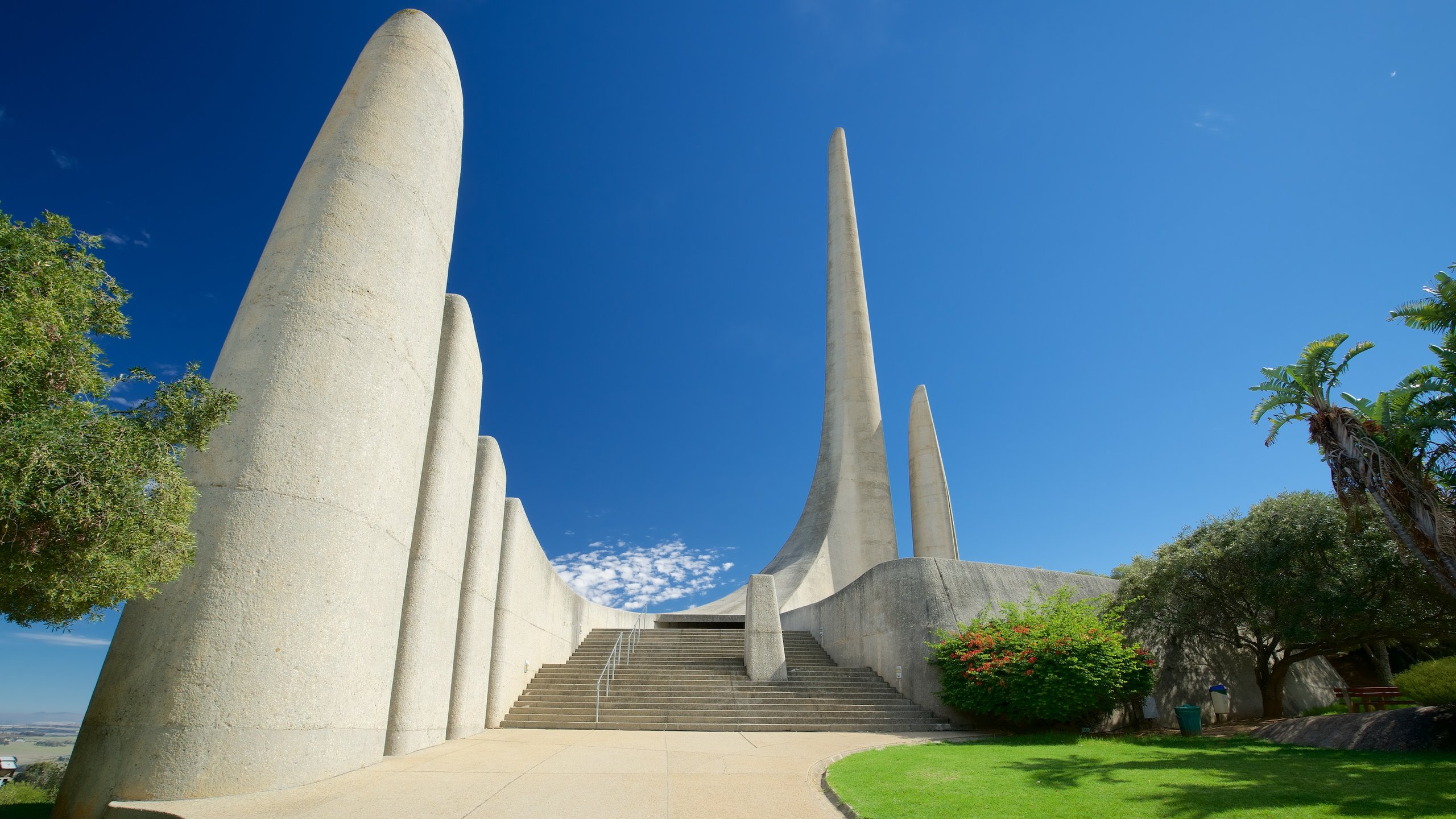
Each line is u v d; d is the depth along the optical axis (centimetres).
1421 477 881
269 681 565
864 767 714
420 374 789
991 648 1100
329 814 492
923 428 2581
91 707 543
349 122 746
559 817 500
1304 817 521
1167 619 1299
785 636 1764
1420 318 872
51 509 412
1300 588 1109
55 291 449
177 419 506
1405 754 836
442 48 862
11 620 490
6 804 602
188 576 558
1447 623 1110
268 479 596
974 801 564
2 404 408
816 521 2711
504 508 1184
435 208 826
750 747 863
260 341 635
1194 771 711
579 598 1728
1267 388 1015
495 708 1098
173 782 517
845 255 3066
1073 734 1064
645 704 1199
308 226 686
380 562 693
